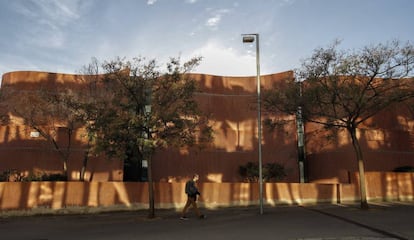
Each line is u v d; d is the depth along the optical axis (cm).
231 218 1450
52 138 2102
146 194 1828
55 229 1255
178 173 2414
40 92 2052
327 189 2050
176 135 1499
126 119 1422
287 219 1366
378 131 2464
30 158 2194
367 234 1016
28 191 1650
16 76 2344
